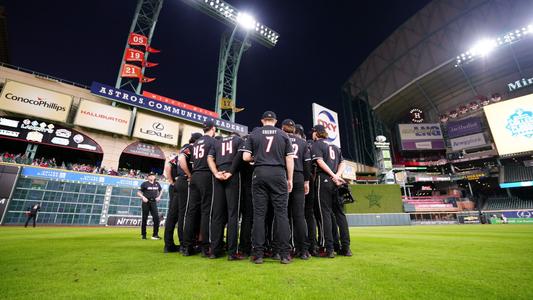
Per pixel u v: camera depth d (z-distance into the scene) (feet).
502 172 118.11
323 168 11.47
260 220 9.67
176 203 13.29
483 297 5.28
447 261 9.39
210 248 10.66
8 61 74.84
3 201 47.21
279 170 9.96
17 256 9.74
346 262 9.23
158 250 12.68
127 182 60.34
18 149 68.74
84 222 53.83
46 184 51.70
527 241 18.07
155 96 73.20
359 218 88.99
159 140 69.87
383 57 172.04
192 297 5.16
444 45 143.33
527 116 110.83
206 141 12.12
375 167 148.05
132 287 5.78
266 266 8.38
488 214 99.91
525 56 127.65
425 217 109.81
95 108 62.49
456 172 138.00
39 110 56.03
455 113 150.61
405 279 6.64
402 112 176.55
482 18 134.31
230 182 10.85
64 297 5.09
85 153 74.18
